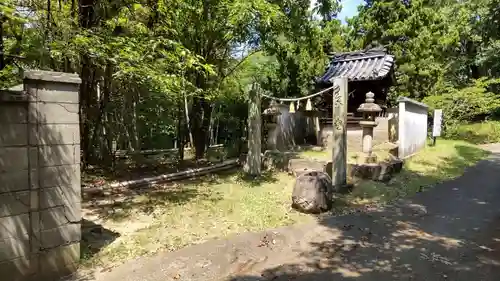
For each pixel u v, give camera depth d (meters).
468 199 6.12
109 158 7.54
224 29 7.55
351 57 11.47
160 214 4.80
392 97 13.95
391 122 9.65
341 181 6.34
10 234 2.66
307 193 5.14
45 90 2.87
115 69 5.65
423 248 3.87
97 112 6.68
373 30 14.50
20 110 2.71
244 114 10.98
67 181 3.04
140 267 3.25
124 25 5.70
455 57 17.97
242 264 3.41
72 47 4.24
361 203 5.76
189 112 9.25
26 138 2.75
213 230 4.30
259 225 4.52
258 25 7.39
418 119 10.83
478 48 17.25
